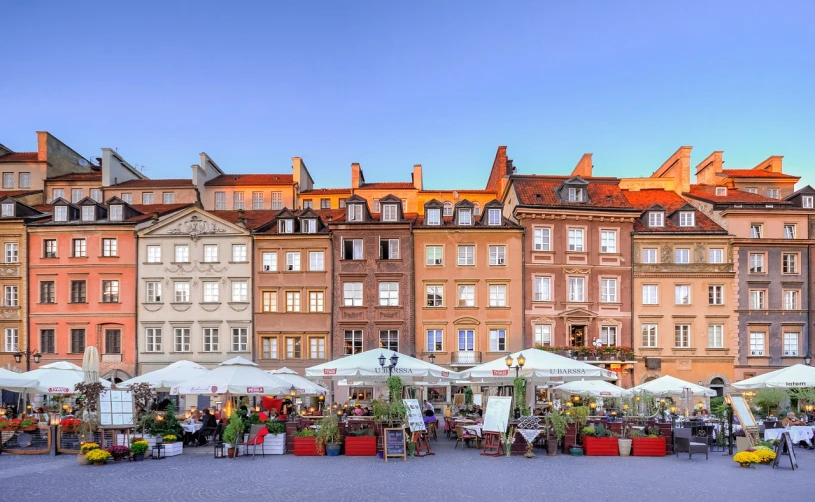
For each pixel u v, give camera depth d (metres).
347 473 20.00
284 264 47.69
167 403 33.66
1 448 24.59
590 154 56.72
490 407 24.95
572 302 47.69
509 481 18.69
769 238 48.50
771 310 48.19
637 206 53.28
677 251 48.91
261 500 16.06
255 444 23.69
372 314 47.03
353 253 47.84
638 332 47.91
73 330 47.59
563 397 44.91
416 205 58.50
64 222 48.28
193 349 47.12
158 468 20.95
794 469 21.09
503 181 55.81
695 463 22.45
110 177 57.44
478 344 47.06
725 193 56.06
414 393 44.16
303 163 61.25
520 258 47.62
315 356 47.03
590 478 19.25
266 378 28.02
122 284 47.69
